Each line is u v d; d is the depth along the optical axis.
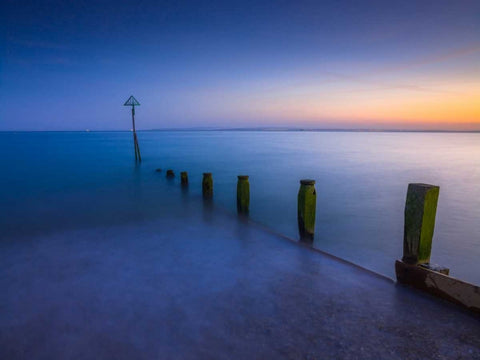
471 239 8.70
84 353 2.70
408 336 2.90
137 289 3.93
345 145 69.12
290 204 12.78
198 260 4.98
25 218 8.09
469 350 2.70
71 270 4.55
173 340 2.88
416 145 69.56
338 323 3.14
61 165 25.38
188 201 10.82
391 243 8.05
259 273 4.44
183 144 72.19
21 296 3.74
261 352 2.70
